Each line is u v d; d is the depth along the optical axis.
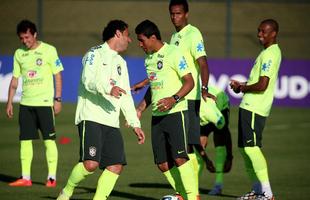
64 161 44.84
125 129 63.19
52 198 32.16
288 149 52.38
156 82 28.39
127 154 48.78
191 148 31.45
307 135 60.28
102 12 124.81
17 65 36.66
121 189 35.41
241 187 36.78
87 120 27.27
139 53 106.69
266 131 62.59
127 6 126.69
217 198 33.41
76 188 35.41
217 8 127.75
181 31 31.56
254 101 30.98
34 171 40.84
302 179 39.41
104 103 27.44
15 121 66.50
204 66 30.84
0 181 37.31
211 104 33.91
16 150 49.44
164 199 29.89
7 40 110.31
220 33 118.12
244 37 118.50
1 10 120.56
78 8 125.25
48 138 36.06
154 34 28.09
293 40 117.81
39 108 36.12
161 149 29.11
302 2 127.94
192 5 128.88
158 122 28.75
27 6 122.50
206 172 42.47
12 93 36.75
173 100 27.38
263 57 30.84
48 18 121.94
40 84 36.31
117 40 27.47
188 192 28.67
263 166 30.98
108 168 27.80
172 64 28.00
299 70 79.94
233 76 80.25
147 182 37.72
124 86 27.64
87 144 27.17
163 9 125.50
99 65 27.05
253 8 128.38
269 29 30.98
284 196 33.84
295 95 80.25
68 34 116.94
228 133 34.91
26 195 32.94
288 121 69.12
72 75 81.25
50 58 36.41
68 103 80.44
